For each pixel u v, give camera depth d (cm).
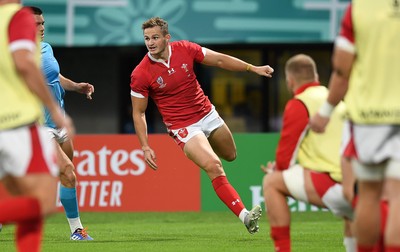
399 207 1683
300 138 2036
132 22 5250
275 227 2081
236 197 2934
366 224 1772
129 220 3850
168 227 3531
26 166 1712
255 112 5841
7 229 3438
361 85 1738
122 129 5925
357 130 1745
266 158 4181
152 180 4188
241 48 5731
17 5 1747
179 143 3042
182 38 5253
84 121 5941
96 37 5266
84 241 2962
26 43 1691
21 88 1717
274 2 5262
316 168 2039
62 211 4144
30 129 1720
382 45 1725
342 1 5241
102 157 4228
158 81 3006
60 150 2967
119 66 5847
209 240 2973
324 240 2970
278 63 5747
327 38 5272
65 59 5853
